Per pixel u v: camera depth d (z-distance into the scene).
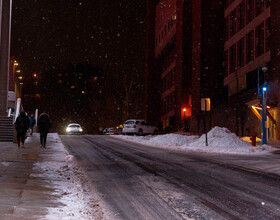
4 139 25.31
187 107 63.41
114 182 9.98
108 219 6.09
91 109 90.19
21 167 11.44
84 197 7.74
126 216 6.34
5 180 8.93
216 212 6.68
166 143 27.77
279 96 32.75
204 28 56.09
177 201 7.63
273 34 34.56
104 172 11.91
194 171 12.30
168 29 75.12
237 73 46.34
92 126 89.38
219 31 53.06
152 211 6.74
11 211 5.85
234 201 7.64
